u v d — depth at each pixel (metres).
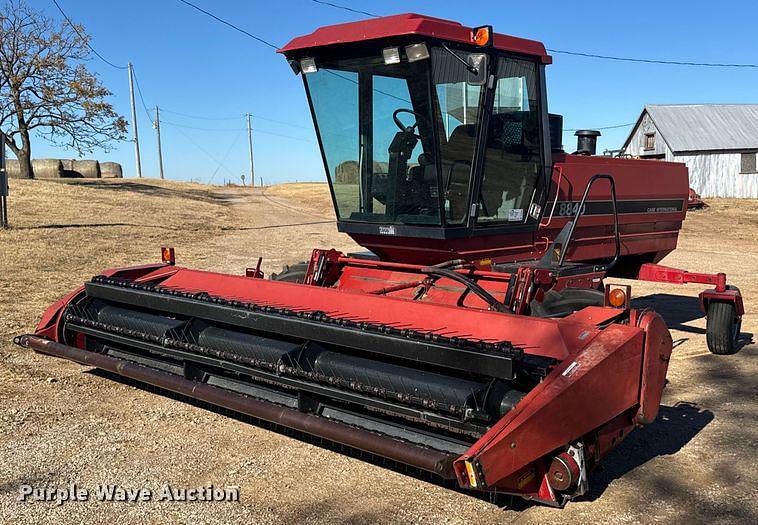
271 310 4.92
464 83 5.68
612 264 6.40
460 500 4.20
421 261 6.31
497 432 3.49
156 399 5.90
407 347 4.16
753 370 7.22
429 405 4.05
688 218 28.80
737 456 4.93
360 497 4.21
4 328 8.02
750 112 46.19
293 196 46.75
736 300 7.57
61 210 24.03
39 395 5.90
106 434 5.10
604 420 3.96
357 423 4.53
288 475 4.50
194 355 5.22
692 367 7.34
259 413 4.57
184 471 4.52
